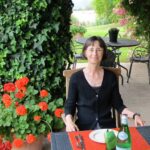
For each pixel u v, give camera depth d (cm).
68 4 339
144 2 723
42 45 318
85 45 246
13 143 291
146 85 575
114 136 171
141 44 743
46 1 311
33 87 319
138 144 186
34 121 300
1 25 312
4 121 293
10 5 308
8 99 296
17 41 316
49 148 320
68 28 342
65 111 247
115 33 565
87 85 244
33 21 312
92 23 1235
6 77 324
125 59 786
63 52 336
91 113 245
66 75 263
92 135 194
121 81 593
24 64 321
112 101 251
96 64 243
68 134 199
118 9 764
